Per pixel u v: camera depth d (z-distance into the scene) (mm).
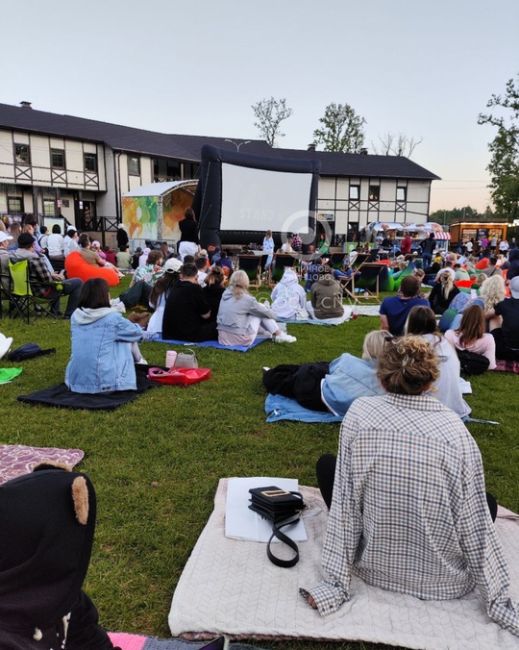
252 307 6723
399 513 2020
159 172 33500
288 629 2035
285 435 3996
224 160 16953
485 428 4297
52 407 4402
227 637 2027
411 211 36344
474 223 38031
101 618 2162
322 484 2688
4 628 1098
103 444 3746
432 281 15023
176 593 2223
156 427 4070
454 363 4148
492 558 2025
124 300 8617
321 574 2326
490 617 2045
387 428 2014
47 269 7926
